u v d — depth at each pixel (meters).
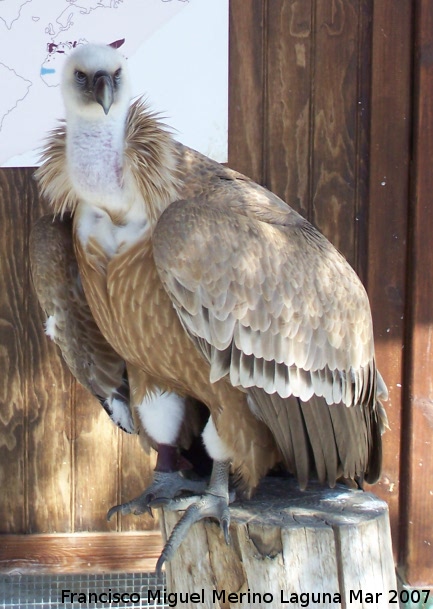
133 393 3.91
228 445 3.56
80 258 3.59
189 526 3.47
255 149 5.12
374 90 5.07
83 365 3.98
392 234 5.17
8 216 5.09
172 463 3.87
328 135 5.14
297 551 3.39
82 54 3.34
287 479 3.96
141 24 4.96
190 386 3.63
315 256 3.55
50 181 3.61
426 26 4.99
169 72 5.00
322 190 5.18
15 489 5.29
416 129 5.07
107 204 3.43
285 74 5.08
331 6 5.07
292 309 3.43
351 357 3.61
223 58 5.03
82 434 5.29
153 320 3.49
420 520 5.30
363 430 3.73
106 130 3.38
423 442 5.26
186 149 3.64
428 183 5.09
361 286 3.73
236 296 3.34
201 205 3.37
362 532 3.44
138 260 3.45
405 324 5.24
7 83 4.94
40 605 5.21
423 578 5.32
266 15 5.03
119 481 5.32
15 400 5.23
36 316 5.18
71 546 5.30
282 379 3.43
